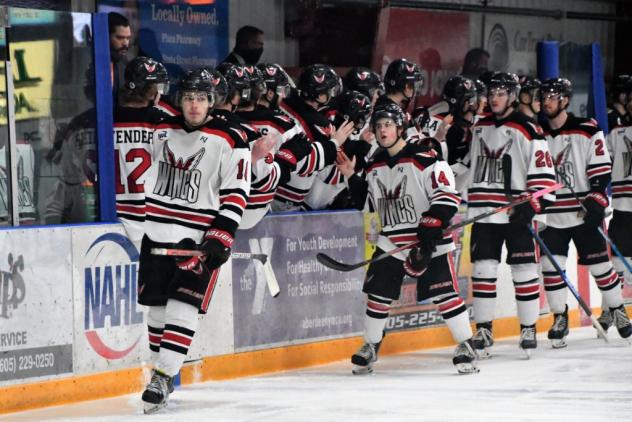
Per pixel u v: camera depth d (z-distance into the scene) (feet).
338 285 62.69
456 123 67.51
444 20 76.13
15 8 51.34
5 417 48.08
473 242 64.39
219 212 48.78
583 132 69.26
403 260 57.72
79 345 51.39
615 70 89.30
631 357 63.82
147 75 55.01
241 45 68.28
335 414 47.42
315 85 60.95
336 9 71.56
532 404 49.32
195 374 55.88
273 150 58.39
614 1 88.74
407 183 56.75
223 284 57.00
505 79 63.52
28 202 52.16
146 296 49.55
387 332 65.46
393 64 65.41
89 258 51.83
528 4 81.30
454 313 57.82
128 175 54.85
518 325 73.36
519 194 63.57
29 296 49.55
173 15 64.69
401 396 51.75
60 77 53.01
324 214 61.93
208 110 48.88
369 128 58.39
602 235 69.77
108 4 61.46
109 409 49.67
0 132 51.13
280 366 59.77
